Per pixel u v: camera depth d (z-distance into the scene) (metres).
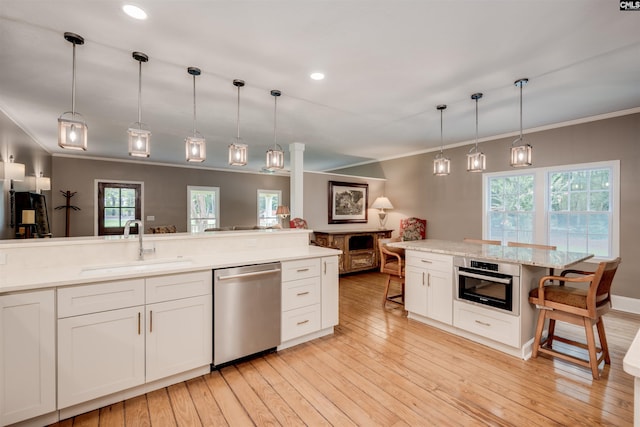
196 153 2.54
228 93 3.19
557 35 2.12
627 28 2.03
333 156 7.00
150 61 2.50
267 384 2.21
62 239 2.31
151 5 1.81
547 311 2.51
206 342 2.29
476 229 5.36
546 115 3.96
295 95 3.25
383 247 4.00
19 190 4.20
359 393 2.10
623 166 3.79
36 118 4.04
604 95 3.27
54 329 1.74
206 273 2.29
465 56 2.43
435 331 3.19
